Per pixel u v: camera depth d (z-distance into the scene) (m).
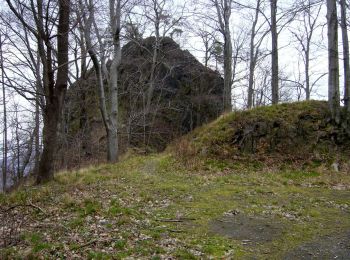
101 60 18.86
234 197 9.77
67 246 6.05
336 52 14.71
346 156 13.80
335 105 14.82
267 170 13.62
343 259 5.59
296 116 15.52
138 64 28.88
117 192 10.34
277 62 19.52
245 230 7.03
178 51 29.67
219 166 14.39
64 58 12.07
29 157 24.23
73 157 21.14
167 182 11.91
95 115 25.98
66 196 9.48
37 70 14.02
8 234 6.80
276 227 7.21
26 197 9.88
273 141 15.10
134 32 27.70
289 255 5.79
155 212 8.28
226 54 20.80
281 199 9.50
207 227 7.21
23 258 5.61
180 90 28.59
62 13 11.78
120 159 18.73
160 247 6.02
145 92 28.20
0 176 27.33
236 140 15.65
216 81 29.36
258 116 16.14
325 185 11.30
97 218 7.73
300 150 14.51
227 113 17.98
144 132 24.30
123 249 5.95
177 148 17.05
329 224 7.37
